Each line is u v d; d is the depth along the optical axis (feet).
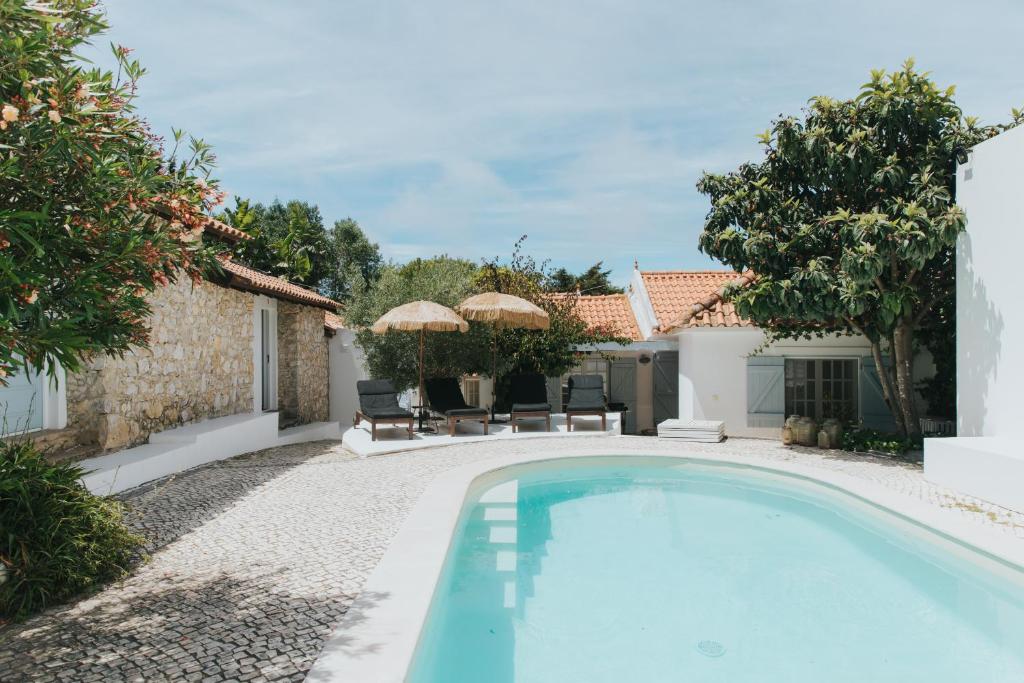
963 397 33.63
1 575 14.65
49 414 28.43
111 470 26.08
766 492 33.01
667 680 14.94
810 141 37.06
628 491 33.17
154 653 12.80
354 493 26.94
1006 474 25.48
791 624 18.12
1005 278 30.35
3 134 11.65
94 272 13.46
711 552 24.26
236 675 11.89
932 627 17.93
